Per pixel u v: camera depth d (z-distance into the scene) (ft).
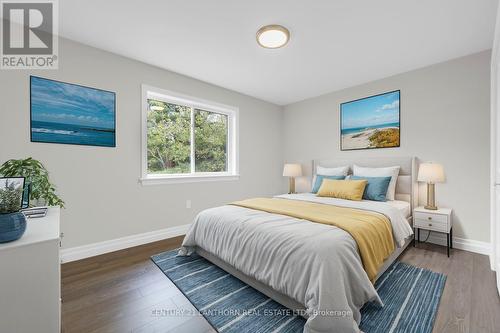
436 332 4.32
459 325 4.51
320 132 13.42
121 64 8.74
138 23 6.78
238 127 12.98
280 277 4.79
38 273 3.29
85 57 7.93
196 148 11.62
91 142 8.07
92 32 7.26
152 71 9.56
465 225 8.67
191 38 7.57
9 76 6.66
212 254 7.10
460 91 8.71
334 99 12.73
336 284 4.06
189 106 11.30
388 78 10.61
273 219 6.21
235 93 12.79
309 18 6.48
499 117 6.05
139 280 6.42
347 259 4.44
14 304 3.14
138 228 9.25
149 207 9.57
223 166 12.78
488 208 8.21
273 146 14.99
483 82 8.24
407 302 5.25
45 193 5.54
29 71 6.96
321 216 6.30
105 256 8.07
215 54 8.61
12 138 6.68
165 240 9.81
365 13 6.24
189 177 10.83
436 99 9.26
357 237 5.00
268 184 14.70
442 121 9.12
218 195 12.10
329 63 9.30
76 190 7.78
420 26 6.80
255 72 10.23
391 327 4.44
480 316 4.78
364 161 11.09
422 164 8.90
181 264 7.39
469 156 8.56
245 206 8.07
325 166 12.69
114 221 8.61
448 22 6.59
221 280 6.37
